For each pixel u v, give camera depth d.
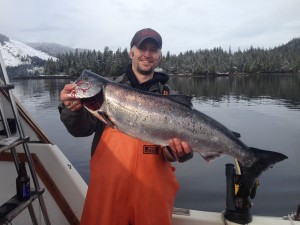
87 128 1.33
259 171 1.39
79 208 1.52
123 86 1.33
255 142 6.07
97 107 1.29
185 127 1.33
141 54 1.40
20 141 1.15
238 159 1.39
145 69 1.42
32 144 1.50
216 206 3.15
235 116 9.52
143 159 1.26
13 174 1.50
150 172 1.25
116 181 1.22
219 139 1.37
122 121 1.30
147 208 1.22
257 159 1.40
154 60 1.42
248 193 1.39
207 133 1.35
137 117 1.30
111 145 1.28
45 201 1.50
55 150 1.53
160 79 1.45
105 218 1.21
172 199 1.31
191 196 3.38
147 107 1.31
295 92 18.17
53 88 23.86
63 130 7.34
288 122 8.23
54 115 10.01
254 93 18.11
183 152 1.31
